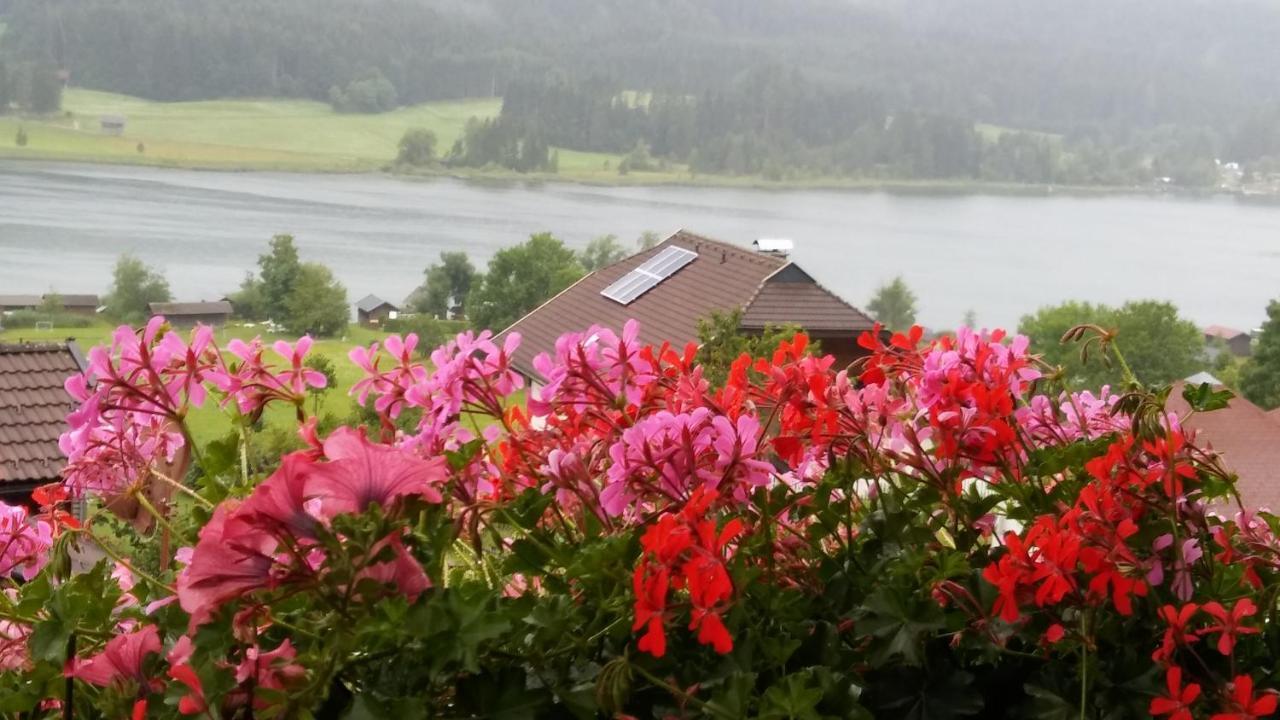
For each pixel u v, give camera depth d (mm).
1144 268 52250
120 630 1031
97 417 999
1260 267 55219
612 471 950
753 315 13438
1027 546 921
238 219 48312
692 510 851
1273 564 1062
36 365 7879
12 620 990
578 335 1078
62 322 26359
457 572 1093
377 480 837
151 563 1140
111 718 890
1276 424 6211
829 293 14312
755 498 1012
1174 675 904
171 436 1072
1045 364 1193
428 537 878
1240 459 5820
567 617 862
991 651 985
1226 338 29719
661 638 811
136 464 1057
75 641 926
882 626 931
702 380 1102
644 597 822
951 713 961
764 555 1022
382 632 780
